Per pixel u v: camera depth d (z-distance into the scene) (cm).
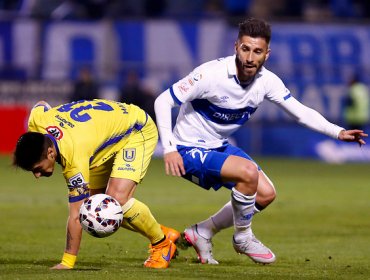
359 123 8781
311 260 2819
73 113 2372
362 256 2942
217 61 2591
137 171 2473
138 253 2966
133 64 8869
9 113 8806
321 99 8938
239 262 2772
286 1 9706
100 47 8844
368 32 8950
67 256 2395
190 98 2553
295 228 3853
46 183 6288
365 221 4159
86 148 2314
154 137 2562
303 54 8938
